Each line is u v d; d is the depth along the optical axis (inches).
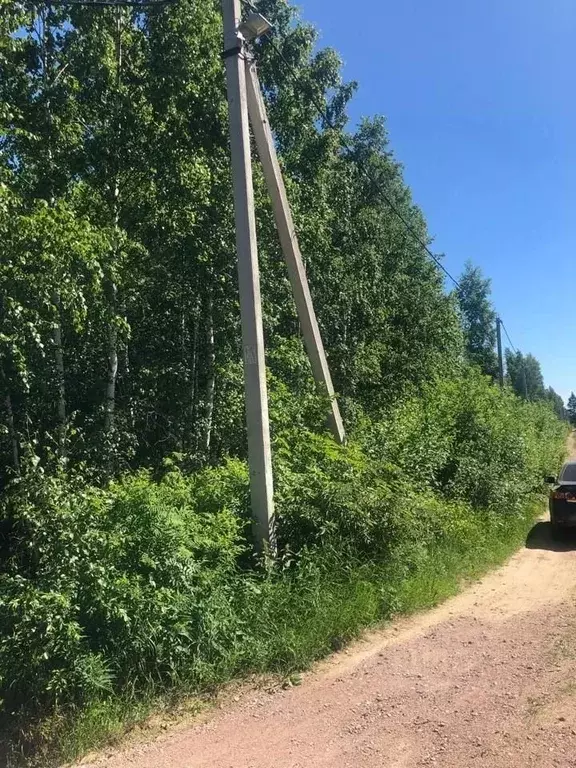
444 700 171.6
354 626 228.1
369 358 719.1
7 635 170.4
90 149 442.9
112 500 213.2
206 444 496.4
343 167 746.8
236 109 275.0
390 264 908.0
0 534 245.0
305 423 361.7
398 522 286.7
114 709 169.5
